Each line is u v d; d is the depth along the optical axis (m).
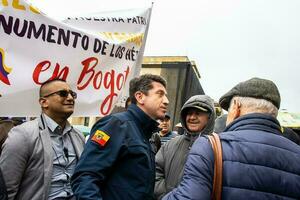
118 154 1.84
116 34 2.95
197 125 2.59
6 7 2.25
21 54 2.34
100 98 2.84
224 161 1.33
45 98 2.31
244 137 1.38
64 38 2.55
